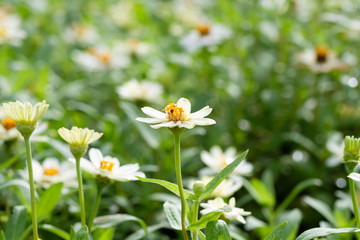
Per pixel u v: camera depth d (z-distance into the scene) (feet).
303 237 1.92
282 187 3.24
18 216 2.17
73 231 2.00
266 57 4.10
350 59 3.99
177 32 4.62
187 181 2.79
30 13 4.97
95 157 2.14
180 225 1.97
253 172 3.27
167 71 3.88
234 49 4.19
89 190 2.57
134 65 4.06
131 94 3.08
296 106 3.67
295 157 3.35
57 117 2.90
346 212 2.39
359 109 3.76
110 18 5.46
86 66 3.87
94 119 3.46
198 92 3.74
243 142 3.52
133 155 2.82
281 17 4.09
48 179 2.40
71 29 4.66
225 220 2.04
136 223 2.68
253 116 3.67
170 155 2.85
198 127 3.34
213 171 2.71
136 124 2.85
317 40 4.18
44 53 3.90
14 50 4.26
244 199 2.68
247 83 3.77
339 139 3.21
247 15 4.29
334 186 3.23
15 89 3.36
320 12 4.44
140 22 5.13
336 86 3.92
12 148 2.52
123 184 2.73
